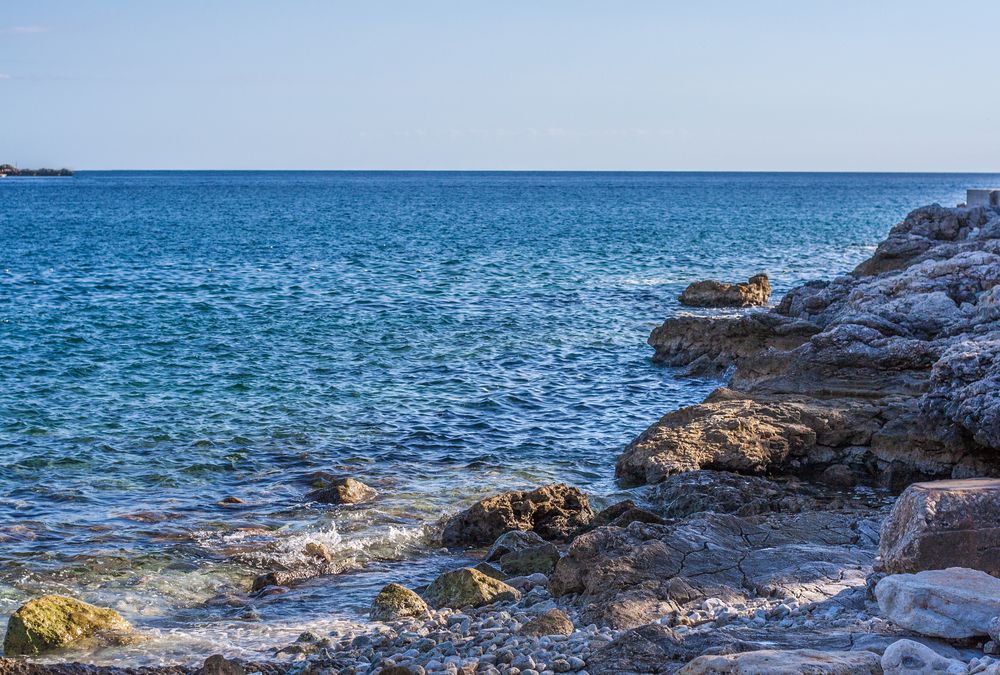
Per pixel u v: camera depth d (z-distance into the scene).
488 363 32.53
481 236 87.06
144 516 18.14
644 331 38.97
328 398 27.41
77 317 40.47
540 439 24.11
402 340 36.16
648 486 19.95
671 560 13.31
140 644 12.71
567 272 58.03
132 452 22.17
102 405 26.22
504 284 52.28
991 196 49.78
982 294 29.58
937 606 9.76
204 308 43.25
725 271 60.19
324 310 42.84
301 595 14.77
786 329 31.86
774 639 10.16
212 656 11.05
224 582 15.27
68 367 30.86
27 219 111.62
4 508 18.42
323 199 175.88
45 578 15.16
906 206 152.88
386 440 23.53
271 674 11.37
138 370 30.59
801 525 15.22
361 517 18.25
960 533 10.73
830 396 24.42
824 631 10.38
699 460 20.66
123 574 15.41
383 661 11.15
